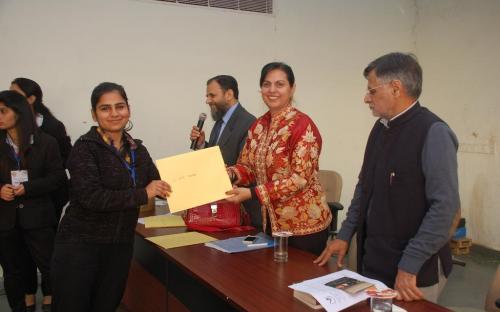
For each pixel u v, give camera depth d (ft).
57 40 11.10
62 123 10.27
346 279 4.59
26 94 9.29
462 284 11.51
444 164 4.37
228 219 7.38
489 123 13.87
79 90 11.44
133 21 11.88
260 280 4.92
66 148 9.93
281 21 13.94
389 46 15.97
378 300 3.86
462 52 14.65
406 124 4.74
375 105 4.83
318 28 14.57
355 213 5.66
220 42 13.08
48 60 11.05
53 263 5.72
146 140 12.33
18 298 8.77
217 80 8.91
